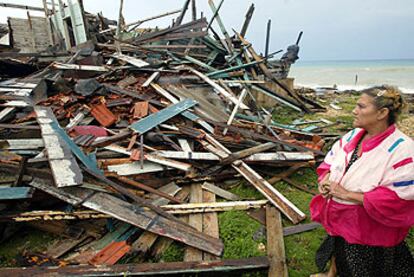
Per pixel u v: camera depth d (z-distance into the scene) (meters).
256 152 4.77
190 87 6.83
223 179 4.46
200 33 9.98
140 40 9.55
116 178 3.80
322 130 7.46
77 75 6.91
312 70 64.88
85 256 3.00
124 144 4.61
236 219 3.57
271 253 3.01
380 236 1.90
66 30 10.55
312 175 4.88
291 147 5.07
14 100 5.35
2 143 4.12
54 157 3.62
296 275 2.83
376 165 1.75
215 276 2.79
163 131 4.97
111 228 3.37
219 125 5.40
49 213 3.31
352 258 2.03
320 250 2.47
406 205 1.69
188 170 4.20
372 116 1.72
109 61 8.01
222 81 7.64
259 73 10.16
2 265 2.97
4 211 3.32
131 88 6.38
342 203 1.98
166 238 3.28
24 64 8.04
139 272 2.65
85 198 3.33
